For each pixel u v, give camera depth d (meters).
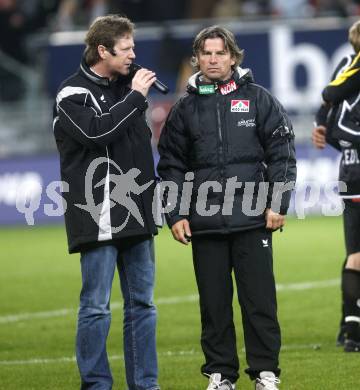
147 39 72.88
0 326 36.16
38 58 76.62
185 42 72.62
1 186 72.38
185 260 52.06
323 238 58.84
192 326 34.88
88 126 21.89
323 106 30.09
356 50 28.14
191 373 26.58
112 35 22.44
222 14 81.62
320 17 79.44
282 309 37.38
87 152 22.30
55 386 25.53
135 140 22.59
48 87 74.50
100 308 22.38
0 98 78.56
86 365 22.34
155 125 70.56
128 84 23.30
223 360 23.09
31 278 47.81
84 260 22.48
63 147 22.62
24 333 34.62
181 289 43.19
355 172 28.12
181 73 72.56
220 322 23.12
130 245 22.78
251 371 22.91
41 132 74.19
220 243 23.08
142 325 22.86
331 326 33.75
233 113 22.92
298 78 72.00
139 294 22.86
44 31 85.31
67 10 82.56
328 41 71.62
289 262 49.88
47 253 56.62
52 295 42.97
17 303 41.22
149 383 22.84
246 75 23.11
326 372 25.86
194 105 23.06
